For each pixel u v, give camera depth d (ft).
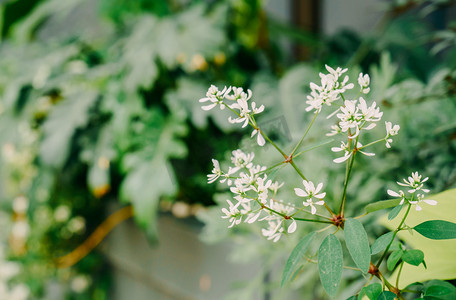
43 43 4.34
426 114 2.36
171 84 3.55
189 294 3.45
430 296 1.18
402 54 3.90
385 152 2.18
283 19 5.57
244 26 3.85
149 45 3.29
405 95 2.07
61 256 4.49
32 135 3.85
